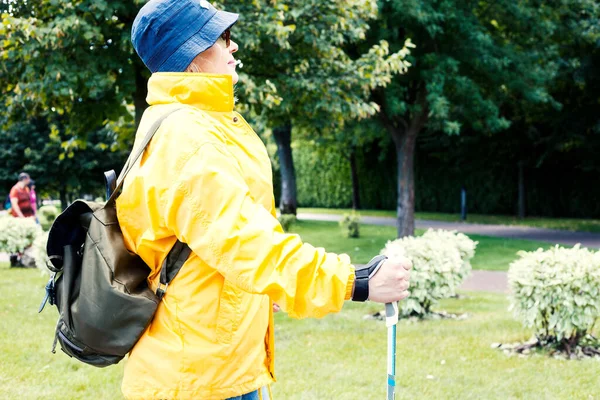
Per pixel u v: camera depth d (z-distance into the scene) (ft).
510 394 15.39
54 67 25.22
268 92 26.40
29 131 83.61
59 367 17.60
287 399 14.79
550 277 19.06
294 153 138.51
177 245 5.27
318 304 4.81
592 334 21.34
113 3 25.52
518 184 92.84
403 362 18.21
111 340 5.28
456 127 48.32
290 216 73.15
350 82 30.32
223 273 4.84
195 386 5.15
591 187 84.23
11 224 41.78
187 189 4.94
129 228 5.51
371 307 27.61
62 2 24.76
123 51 27.58
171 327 5.24
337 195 130.11
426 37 45.50
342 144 80.38
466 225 79.87
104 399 14.92
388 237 66.39
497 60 45.83
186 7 5.64
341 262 4.95
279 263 4.75
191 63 5.69
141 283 5.51
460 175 100.68
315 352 19.42
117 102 31.37
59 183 87.45
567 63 65.51
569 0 52.75
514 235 65.67
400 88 46.62
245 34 25.89
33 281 34.45
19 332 21.61
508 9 47.83
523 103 65.87
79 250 5.87
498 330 22.44
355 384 16.11
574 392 15.49
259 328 5.53
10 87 29.66
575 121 70.44
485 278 38.19
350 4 29.25
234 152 5.41
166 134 5.17
